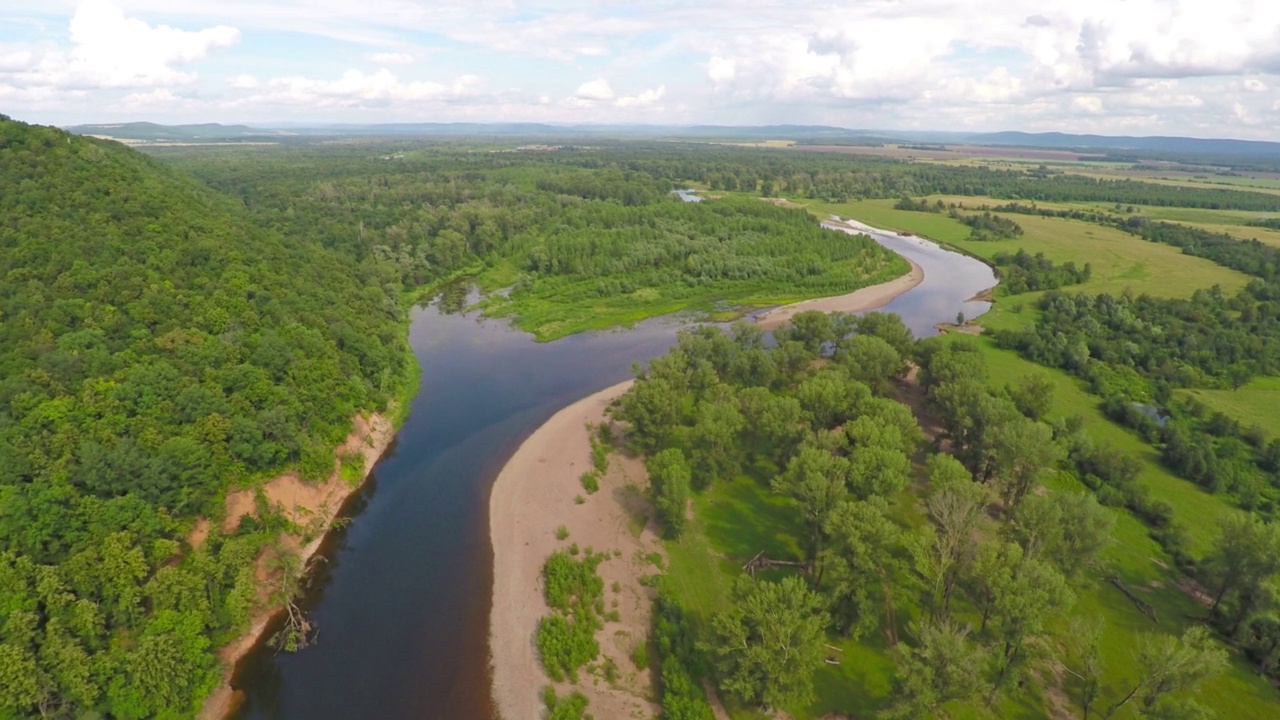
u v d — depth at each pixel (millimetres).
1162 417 107812
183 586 55062
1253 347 124938
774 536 76562
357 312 122375
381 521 78750
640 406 88312
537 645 60750
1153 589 68938
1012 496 79125
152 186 111562
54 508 53750
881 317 122375
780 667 50281
